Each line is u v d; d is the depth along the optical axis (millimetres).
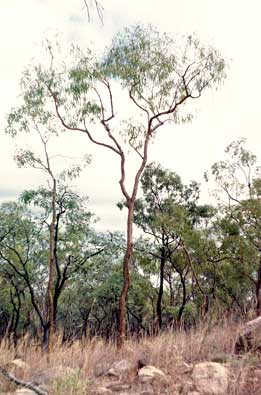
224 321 9695
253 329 8523
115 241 38125
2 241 38344
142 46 21641
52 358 8914
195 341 9219
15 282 41031
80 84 22031
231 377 7070
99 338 10977
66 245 36625
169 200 39781
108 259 41844
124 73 21672
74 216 34375
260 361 7617
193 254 39531
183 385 6801
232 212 38406
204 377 7000
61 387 6293
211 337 9258
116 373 7887
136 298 41031
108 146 21516
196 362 8078
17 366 8047
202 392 6676
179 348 8891
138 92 22219
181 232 37219
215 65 22312
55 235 33625
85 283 43438
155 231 38375
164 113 22297
